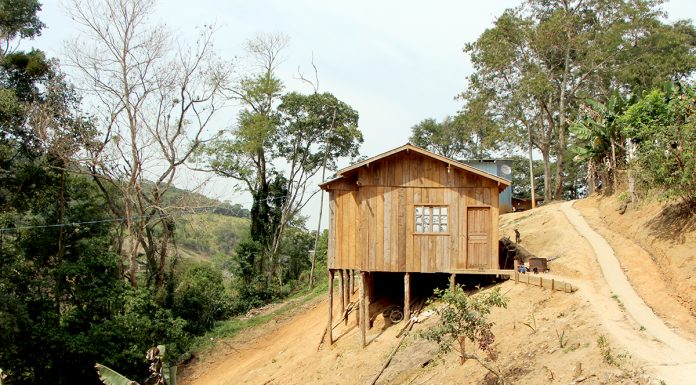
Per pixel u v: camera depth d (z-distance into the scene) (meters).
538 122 45.56
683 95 24.98
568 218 29.62
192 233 52.19
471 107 42.69
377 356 21.27
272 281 47.44
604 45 39.78
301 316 37.03
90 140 32.66
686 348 13.36
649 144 20.94
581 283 18.91
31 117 31.52
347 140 47.72
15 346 27.05
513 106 41.03
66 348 28.28
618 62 41.31
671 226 20.89
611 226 25.95
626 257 21.12
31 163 32.84
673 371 12.01
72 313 29.83
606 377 12.48
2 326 25.98
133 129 34.25
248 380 26.62
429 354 19.17
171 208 35.91
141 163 34.38
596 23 41.25
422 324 21.80
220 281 43.09
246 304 44.41
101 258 31.39
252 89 45.53
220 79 37.50
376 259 23.31
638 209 24.72
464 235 22.92
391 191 23.50
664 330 14.63
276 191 48.94
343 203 24.14
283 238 52.22
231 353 34.75
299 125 47.03
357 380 20.17
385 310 24.89
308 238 53.53
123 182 34.34
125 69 34.16
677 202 21.52
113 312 31.05
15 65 34.09
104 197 37.56
